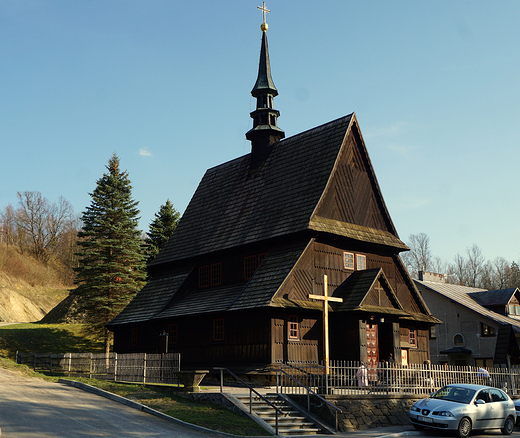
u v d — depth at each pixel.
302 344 28.55
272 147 38.31
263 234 32.06
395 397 22.92
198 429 17.72
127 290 49.25
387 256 34.38
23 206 124.38
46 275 112.12
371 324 29.84
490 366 47.50
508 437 20.28
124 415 18.73
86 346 54.22
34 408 18.39
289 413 20.69
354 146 33.69
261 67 39.31
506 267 94.62
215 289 34.59
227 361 29.80
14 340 52.34
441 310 51.25
